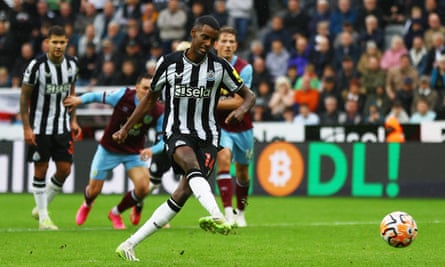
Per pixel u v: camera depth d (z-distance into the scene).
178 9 56.50
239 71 28.38
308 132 45.06
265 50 55.31
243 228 28.44
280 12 59.75
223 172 28.98
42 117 28.44
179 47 27.69
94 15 61.19
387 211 35.66
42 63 27.92
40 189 28.61
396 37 51.03
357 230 27.66
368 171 43.31
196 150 19.64
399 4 55.41
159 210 18.92
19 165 46.47
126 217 33.34
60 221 31.56
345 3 54.31
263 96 51.81
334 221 31.23
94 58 57.59
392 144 43.06
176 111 19.69
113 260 19.95
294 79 52.72
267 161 44.62
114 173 45.44
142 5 59.84
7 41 60.34
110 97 28.12
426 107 46.81
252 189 44.81
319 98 50.06
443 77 48.97
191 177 18.42
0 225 29.95
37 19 60.62
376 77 49.84
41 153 28.42
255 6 58.78
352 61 50.78
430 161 42.56
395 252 21.81
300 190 44.03
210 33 19.05
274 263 19.47
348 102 48.50
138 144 28.61
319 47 53.25
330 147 43.78
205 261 19.80
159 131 28.08
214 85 19.73
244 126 29.08
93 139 47.69
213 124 19.94
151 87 19.72
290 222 30.94
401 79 49.12
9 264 19.30
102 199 42.19
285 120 49.38
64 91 28.58
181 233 26.62
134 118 20.08
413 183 42.75
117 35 57.34
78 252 21.75
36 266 18.89
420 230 27.41
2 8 64.94
